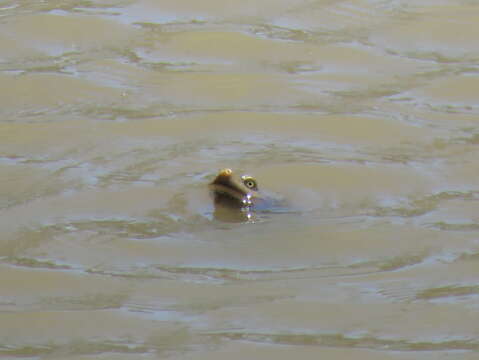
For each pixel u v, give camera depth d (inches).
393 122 517.7
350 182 457.7
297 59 592.7
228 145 491.5
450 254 402.3
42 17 631.8
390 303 370.3
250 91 551.5
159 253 403.2
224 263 397.1
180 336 350.3
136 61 585.6
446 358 338.3
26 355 341.1
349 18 647.1
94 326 356.5
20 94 546.6
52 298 374.0
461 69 581.6
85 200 442.3
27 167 472.1
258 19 642.8
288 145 492.7
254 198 438.6
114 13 644.7
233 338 348.8
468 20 642.2
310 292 377.1
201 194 445.4
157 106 534.6
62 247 407.2
